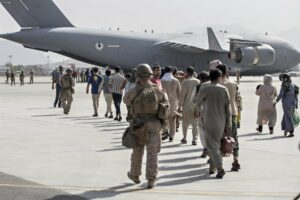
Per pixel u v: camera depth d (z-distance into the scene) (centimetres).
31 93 3981
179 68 5522
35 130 1698
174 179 958
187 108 1388
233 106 1046
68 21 5434
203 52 5506
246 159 1168
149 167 876
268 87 1661
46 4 5344
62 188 870
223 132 964
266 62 5175
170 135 1456
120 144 1382
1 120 2017
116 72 2025
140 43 5372
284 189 870
